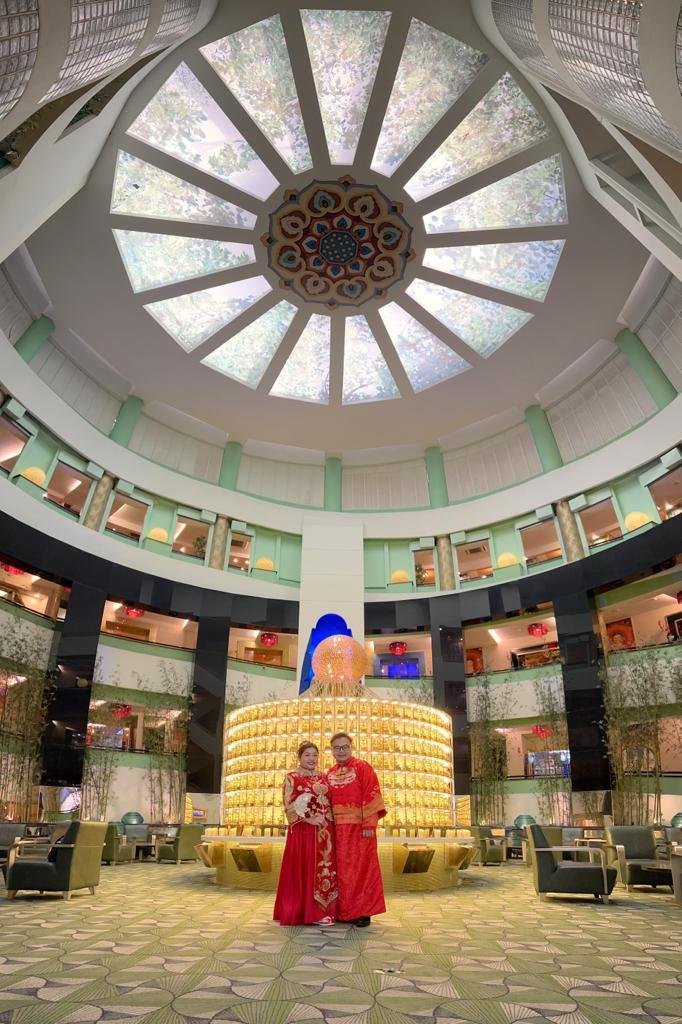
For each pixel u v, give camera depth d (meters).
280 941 4.45
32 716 14.98
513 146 15.20
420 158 15.48
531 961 3.94
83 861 6.97
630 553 17.58
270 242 17.44
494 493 22.34
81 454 19.06
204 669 19.06
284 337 20.11
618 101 7.05
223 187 15.95
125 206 16.11
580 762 16.69
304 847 5.28
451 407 22.02
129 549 19.38
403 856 8.20
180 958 3.90
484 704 19.45
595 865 7.16
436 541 22.66
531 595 19.52
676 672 15.88
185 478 21.77
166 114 14.60
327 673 9.79
